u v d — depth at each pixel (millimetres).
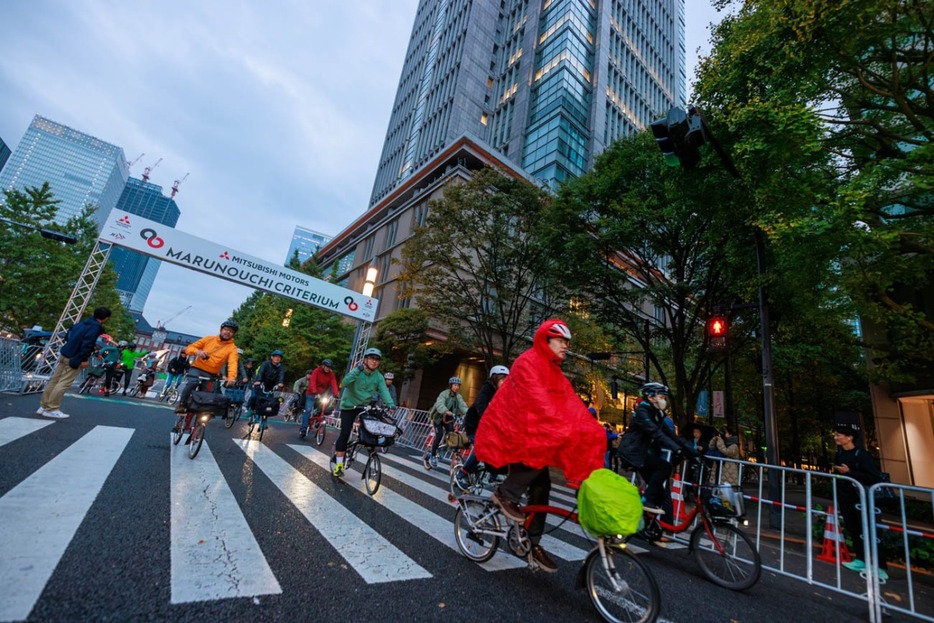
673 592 3277
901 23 5695
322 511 3865
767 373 7566
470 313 17281
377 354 5531
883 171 5449
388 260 29609
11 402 7121
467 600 2529
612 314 13609
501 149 39969
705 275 12180
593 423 2816
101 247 11219
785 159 6082
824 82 6625
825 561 5105
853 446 5035
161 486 3842
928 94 6234
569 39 37625
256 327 30141
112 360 11445
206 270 12375
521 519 2795
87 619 1786
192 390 5699
